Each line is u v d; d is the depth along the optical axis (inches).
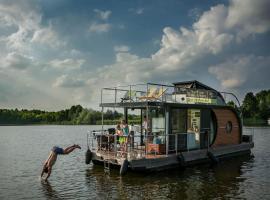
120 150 751.1
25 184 660.1
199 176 701.9
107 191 588.1
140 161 679.1
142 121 858.8
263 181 668.7
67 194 578.6
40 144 1571.1
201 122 860.6
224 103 982.4
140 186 617.0
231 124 980.6
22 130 3494.1
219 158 901.8
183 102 839.7
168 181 655.1
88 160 781.3
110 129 818.8
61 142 1685.5
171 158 736.3
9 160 1001.5
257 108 3971.5
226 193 577.3
